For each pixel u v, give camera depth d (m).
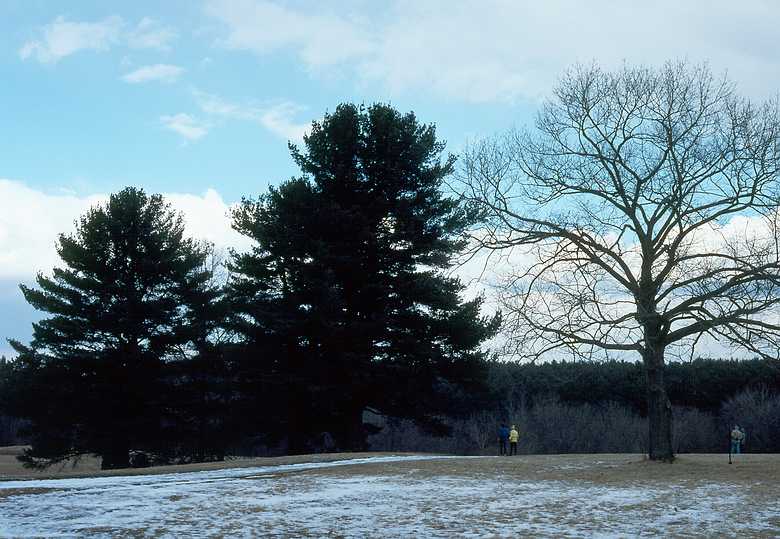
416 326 43.22
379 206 43.28
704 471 26.47
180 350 50.28
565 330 27.55
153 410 47.88
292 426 44.28
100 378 47.47
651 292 29.34
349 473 26.58
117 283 48.12
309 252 42.66
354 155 45.41
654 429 30.09
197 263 51.91
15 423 91.31
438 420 45.94
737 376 74.12
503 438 44.19
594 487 22.38
